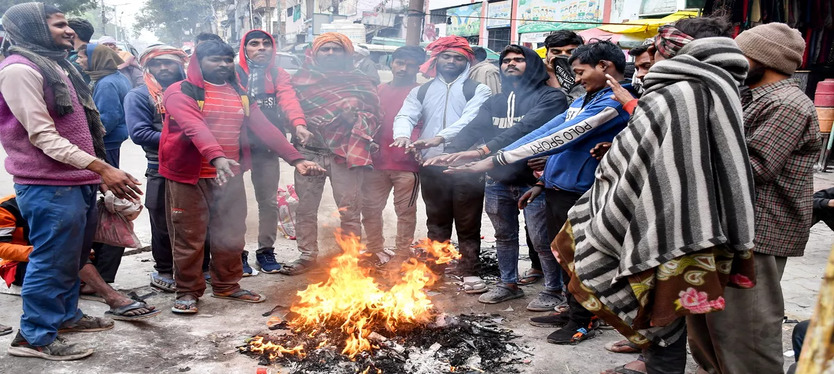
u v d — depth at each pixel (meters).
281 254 5.09
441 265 4.49
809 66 10.78
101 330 3.33
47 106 2.78
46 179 2.81
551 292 3.85
